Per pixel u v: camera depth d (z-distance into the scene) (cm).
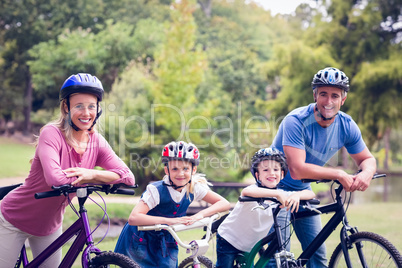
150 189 334
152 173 1255
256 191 345
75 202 1014
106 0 3234
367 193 2102
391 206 1338
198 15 3738
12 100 3325
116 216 926
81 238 317
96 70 2280
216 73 2884
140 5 3322
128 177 340
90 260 300
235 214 370
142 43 2367
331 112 379
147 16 3312
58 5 3109
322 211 371
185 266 406
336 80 371
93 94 334
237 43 3553
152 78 1563
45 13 3209
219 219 387
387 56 2236
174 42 1355
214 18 3903
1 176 1588
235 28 3894
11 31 3175
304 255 373
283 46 2284
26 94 3403
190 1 1382
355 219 994
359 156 407
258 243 364
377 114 2102
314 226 410
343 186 359
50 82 2362
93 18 3158
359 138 404
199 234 709
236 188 1380
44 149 320
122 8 3281
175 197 338
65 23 3119
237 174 1465
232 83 2958
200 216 328
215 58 3216
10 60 3353
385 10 2333
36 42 3159
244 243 368
